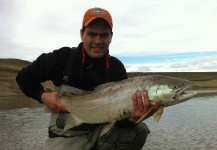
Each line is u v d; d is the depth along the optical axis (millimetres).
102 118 962
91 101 972
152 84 896
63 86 1054
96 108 964
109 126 951
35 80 1087
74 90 1044
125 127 1077
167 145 2498
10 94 8633
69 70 1048
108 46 1041
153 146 2465
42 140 2738
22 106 5762
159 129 3252
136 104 894
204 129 3225
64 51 1068
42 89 1072
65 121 1019
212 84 17984
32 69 1073
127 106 916
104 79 1063
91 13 1005
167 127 3377
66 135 1034
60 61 1059
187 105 6176
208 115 4422
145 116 883
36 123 3684
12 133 3062
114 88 943
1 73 10711
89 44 1023
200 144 2520
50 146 1044
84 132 1038
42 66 1062
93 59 1046
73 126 1005
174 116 4379
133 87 912
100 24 1002
